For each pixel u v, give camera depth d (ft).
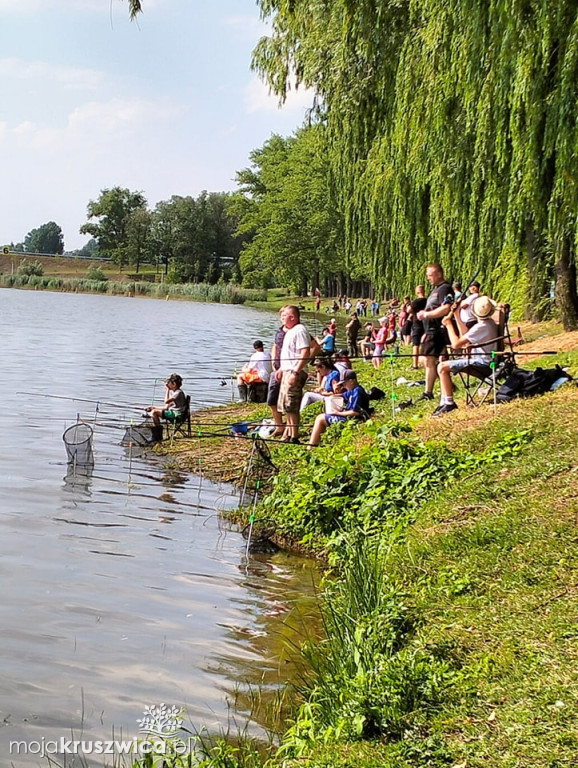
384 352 89.45
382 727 16.07
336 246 249.34
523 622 18.66
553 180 45.11
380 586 22.49
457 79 49.57
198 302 360.89
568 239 58.59
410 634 19.97
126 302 321.52
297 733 17.07
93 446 50.21
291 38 74.43
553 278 81.25
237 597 26.16
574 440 29.68
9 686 19.52
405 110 57.72
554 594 19.53
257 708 19.06
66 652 21.49
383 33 60.44
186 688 19.93
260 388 65.51
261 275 360.07
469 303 50.65
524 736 14.52
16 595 25.12
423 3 51.52
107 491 39.29
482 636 18.61
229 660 21.52
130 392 73.36
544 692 15.62
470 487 28.27
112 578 27.27
